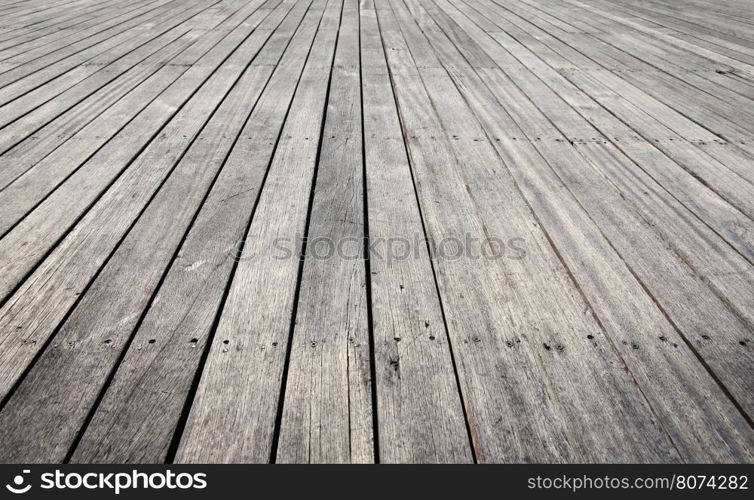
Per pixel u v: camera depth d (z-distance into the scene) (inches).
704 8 190.4
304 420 35.4
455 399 37.3
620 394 37.7
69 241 53.0
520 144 77.4
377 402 36.9
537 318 44.6
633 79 108.7
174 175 66.3
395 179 66.6
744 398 37.5
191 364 39.4
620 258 52.3
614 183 66.6
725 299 47.0
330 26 153.7
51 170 67.3
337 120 85.0
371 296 46.9
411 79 106.3
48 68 110.7
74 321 42.9
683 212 60.5
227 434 34.4
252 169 68.2
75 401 36.1
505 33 147.8
